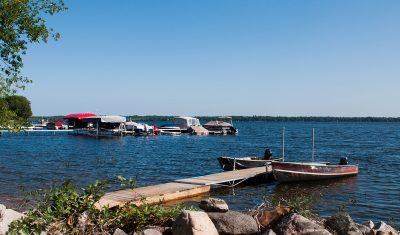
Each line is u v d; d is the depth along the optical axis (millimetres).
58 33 14172
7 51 13070
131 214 7391
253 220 7078
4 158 37344
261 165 30391
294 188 23984
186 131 91812
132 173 29312
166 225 7344
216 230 6766
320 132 117688
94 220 7055
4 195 18469
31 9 13469
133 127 82125
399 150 53594
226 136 89188
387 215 16891
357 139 80625
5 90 12727
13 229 5996
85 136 77750
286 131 125188
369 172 31141
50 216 6477
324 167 26672
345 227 7676
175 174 29719
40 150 47188
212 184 21609
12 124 13320
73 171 29109
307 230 6801
